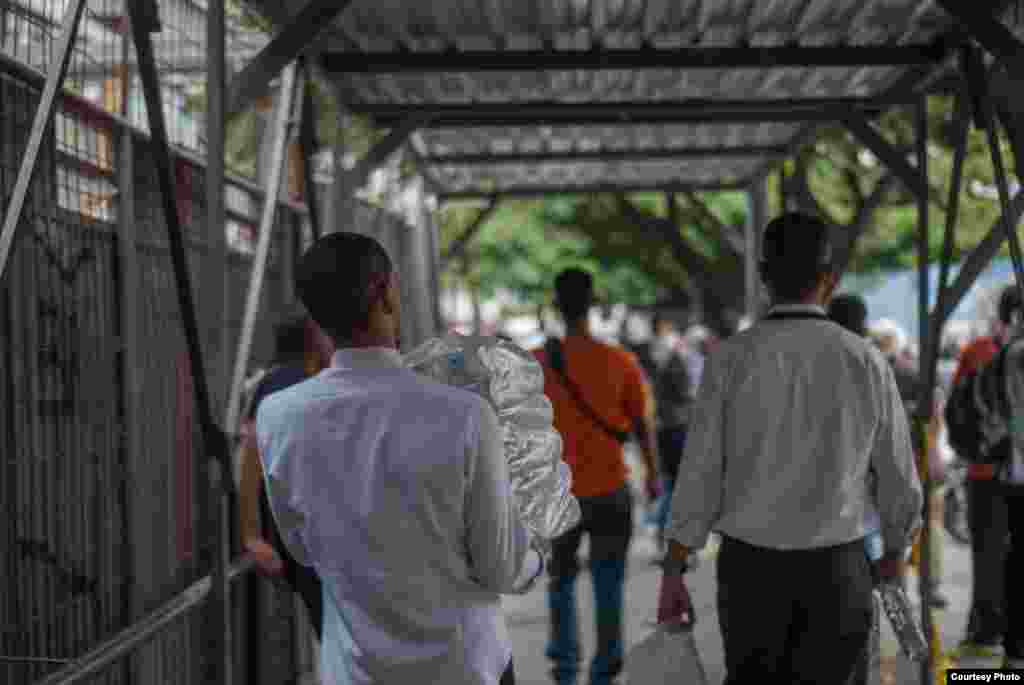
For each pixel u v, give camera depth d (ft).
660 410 36.27
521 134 30.71
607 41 21.12
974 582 23.58
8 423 11.18
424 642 8.20
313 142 18.42
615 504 19.60
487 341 9.30
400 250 34.04
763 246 12.26
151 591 14.64
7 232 8.59
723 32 20.63
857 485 11.74
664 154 33.24
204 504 16.76
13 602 11.07
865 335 20.42
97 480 13.16
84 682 10.61
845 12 19.27
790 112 25.66
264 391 15.57
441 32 20.54
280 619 20.89
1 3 11.06
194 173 16.92
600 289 67.41
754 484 11.76
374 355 8.57
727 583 12.02
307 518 8.32
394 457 8.15
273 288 21.76
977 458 22.13
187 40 16.71
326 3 14.01
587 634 26.48
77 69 12.84
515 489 9.05
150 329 15.07
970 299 52.60
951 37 19.92
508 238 65.87
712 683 12.98
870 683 12.71
